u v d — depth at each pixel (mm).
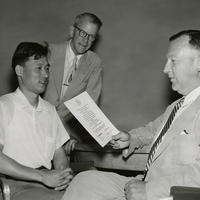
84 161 3248
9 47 4840
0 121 2613
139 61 4836
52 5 4852
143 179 2344
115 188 2291
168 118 2402
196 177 2006
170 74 2377
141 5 4809
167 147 2229
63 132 2908
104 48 4855
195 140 2135
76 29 3703
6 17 4867
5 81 4824
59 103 3762
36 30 4879
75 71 3775
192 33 2330
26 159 2652
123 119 4855
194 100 2285
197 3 4723
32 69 2697
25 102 2715
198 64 2293
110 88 4863
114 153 3107
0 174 2672
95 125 2652
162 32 4793
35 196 2443
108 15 4848
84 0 4836
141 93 4840
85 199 2199
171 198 1882
